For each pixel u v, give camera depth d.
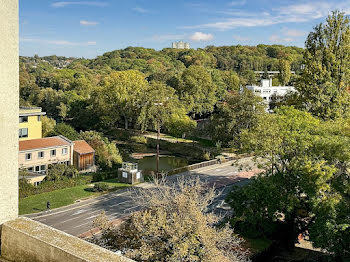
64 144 49.31
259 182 25.23
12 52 3.78
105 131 83.56
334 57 43.03
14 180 4.02
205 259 14.36
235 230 28.28
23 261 3.88
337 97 41.03
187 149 68.81
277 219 27.91
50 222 31.75
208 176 48.31
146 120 77.75
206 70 104.81
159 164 59.69
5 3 3.68
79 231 29.50
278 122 27.39
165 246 14.27
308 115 30.53
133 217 15.67
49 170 44.53
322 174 21.48
